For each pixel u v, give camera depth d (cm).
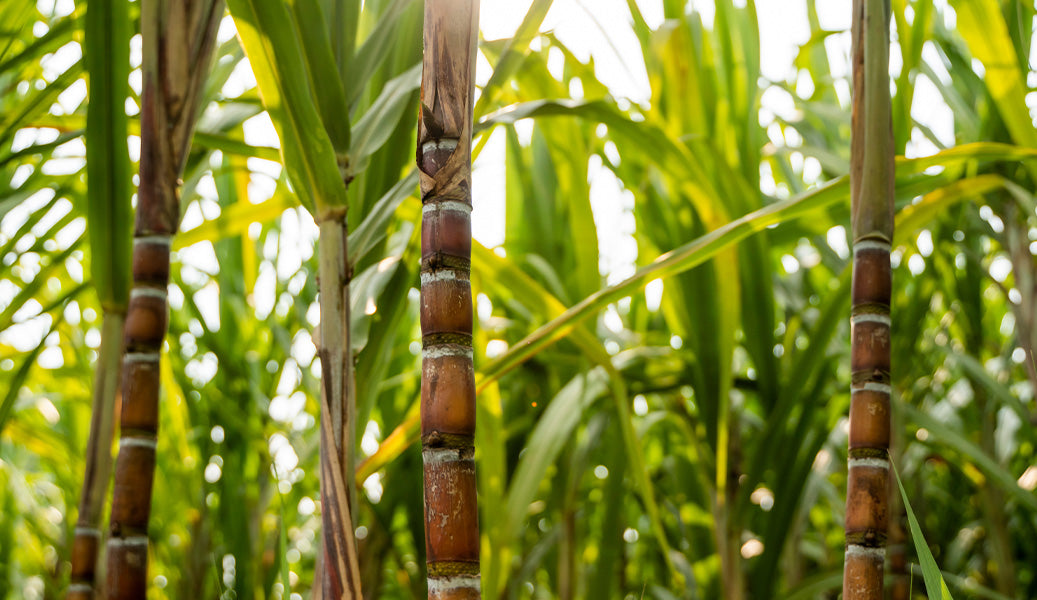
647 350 212
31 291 153
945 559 251
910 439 219
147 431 113
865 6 111
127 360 113
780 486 180
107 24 127
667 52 200
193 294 241
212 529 218
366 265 129
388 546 230
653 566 273
